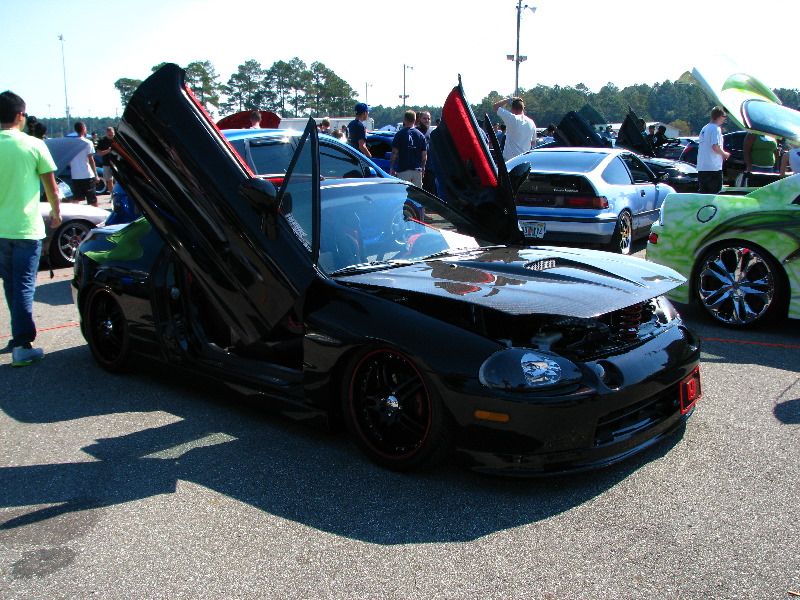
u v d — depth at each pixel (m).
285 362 3.59
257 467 3.12
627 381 2.76
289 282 3.12
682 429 3.40
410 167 9.72
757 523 2.54
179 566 2.39
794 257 4.92
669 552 2.38
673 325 3.32
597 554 2.38
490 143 4.18
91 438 3.50
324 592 2.22
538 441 2.62
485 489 2.86
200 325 3.94
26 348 4.75
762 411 3.62
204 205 3.28
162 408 3.89
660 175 12.25
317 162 3.11
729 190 5.93
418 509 2.71
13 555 2.49
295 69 95.88
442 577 2.27
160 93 3.33
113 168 3.64
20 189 4.56
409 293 2.98
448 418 2.76
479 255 3.66
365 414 3.11
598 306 2.71
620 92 118.69
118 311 4.37
